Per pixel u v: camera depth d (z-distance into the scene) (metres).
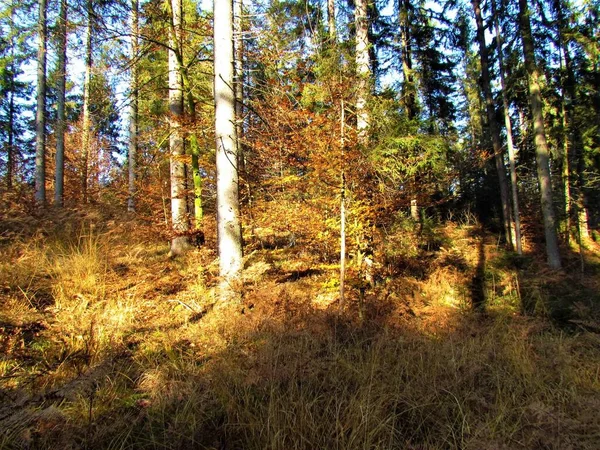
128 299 4.64
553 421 2.47
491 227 15.88
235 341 3.88
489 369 3.47
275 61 7.23
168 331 4.04
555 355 3.66
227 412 2.58
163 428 2.42
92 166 15.14
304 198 6.20
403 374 3.37
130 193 10.98
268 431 2.34
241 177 7.69
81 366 3.07
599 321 5.15
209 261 6.26
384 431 2.56
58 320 3.70
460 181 15.30
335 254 6.30
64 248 5.72
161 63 9.91
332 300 5.50
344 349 3.70
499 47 12.64
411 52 13.00
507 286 7.05
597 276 9.77
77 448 2.15
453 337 4.22
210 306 4.88
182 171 8.64
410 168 5.88
